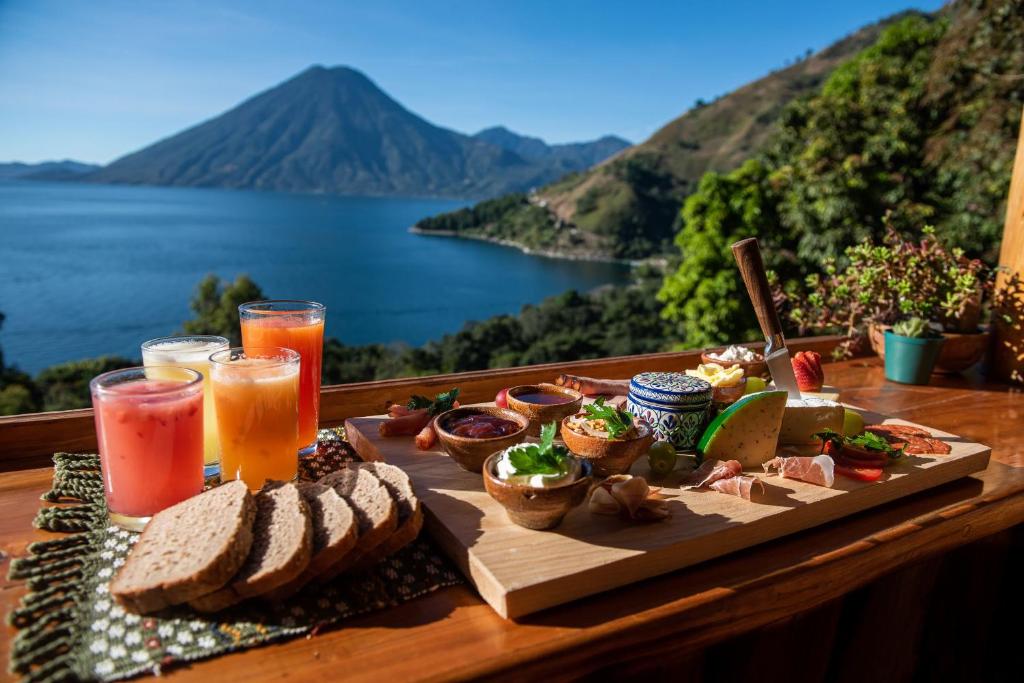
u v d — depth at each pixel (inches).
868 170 581.9
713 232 713.0
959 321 111.9
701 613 42.8
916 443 68.1
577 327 1259.8
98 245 5462.6
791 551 50.1
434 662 36.2
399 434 66.5
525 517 46.4
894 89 624.4
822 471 56.1
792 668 58.6
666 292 766.5
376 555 44.0
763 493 54.7
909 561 55.7
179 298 3577.8
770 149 720.3
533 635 39.0
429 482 55.7
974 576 73.6
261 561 40.4
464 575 45.2
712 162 3806.6
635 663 43.2
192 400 47.8
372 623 39.8
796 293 124.7
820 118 617.6
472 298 3051.2
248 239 5954.7
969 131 545.3
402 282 3548.2
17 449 63.9
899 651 66.9
